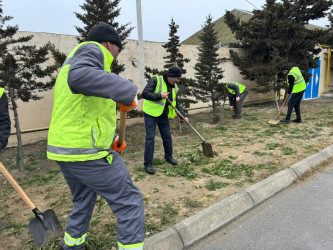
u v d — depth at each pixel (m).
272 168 3.87
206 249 2.27
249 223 2.64
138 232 1.75
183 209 2.81
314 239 2.31
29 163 4.71
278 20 9.79
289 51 10.27
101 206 2.93
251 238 2.38
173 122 7.67
